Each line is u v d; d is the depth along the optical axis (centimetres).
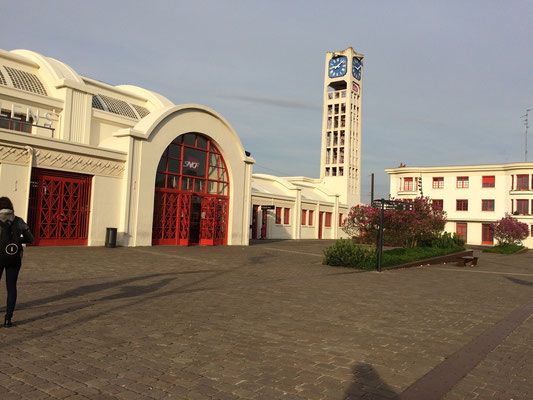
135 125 2320
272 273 1366
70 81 2203
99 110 2373
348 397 427
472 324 772
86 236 1894
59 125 2202
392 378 485
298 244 2995
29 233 628
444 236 2603
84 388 420
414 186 5894
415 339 653
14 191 1625
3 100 2002
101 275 1130
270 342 601
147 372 468
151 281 1084
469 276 1623
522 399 440
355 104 5669
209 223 2495
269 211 3644
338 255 1686
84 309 739
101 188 1934
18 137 1627
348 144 5450
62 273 1116
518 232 3925
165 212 2261
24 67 2262
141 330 629
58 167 1775
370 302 942
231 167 2628
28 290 877
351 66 5528
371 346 605
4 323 620
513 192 5212
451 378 490
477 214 5503
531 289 1305
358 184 5638
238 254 1964
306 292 1030
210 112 2450
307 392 436
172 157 2311
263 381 459
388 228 2184
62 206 1809
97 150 1900
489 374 511
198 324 678
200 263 1533
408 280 1392
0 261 595
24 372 452
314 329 682
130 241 2031
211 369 486
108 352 527
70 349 531
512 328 747
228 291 990
